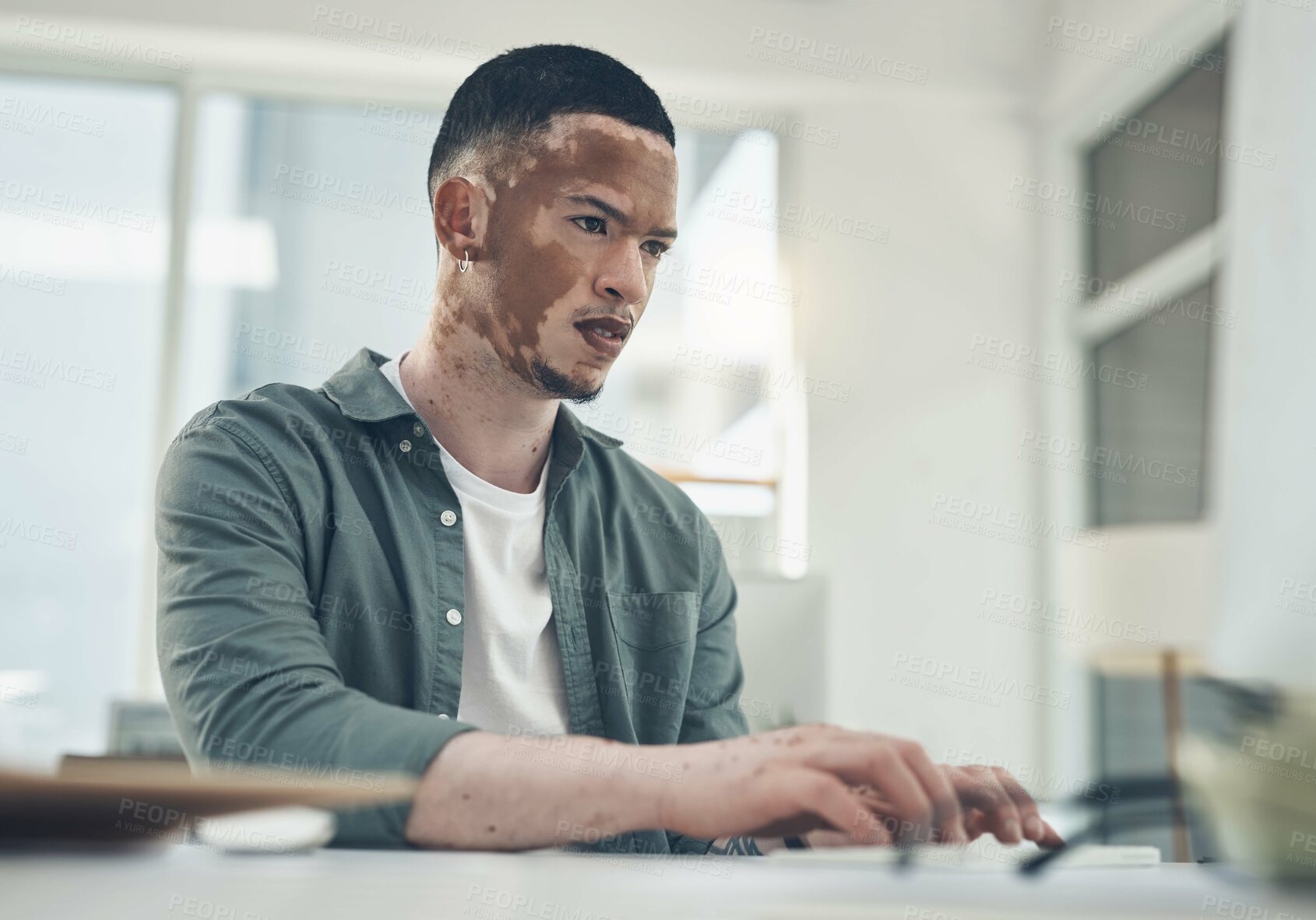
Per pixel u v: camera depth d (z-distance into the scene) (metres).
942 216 3.43
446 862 0.44
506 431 1.19
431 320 1.22
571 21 3.29
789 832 0.56
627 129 1.17
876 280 3.40
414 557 1.10
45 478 2.94
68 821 0.35
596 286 1.16
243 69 3.18
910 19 3.46
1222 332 2.29
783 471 3.28
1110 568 3.05
